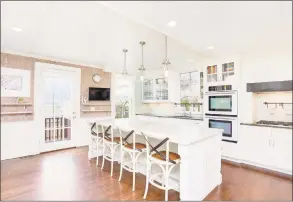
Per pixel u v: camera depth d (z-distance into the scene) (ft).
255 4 4.75
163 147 8.95
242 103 10.84
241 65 10.69
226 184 8.39
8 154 11.14
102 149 11.45
